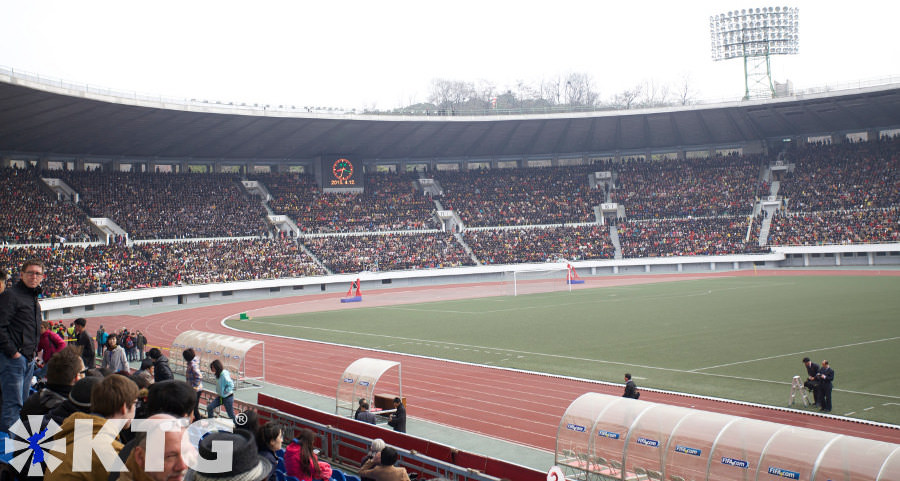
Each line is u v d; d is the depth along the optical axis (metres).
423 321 48.91
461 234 93.12
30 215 65.38
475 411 22.81
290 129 79.94
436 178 101.31
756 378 25.66
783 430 12.22
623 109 88.38
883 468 10.65
